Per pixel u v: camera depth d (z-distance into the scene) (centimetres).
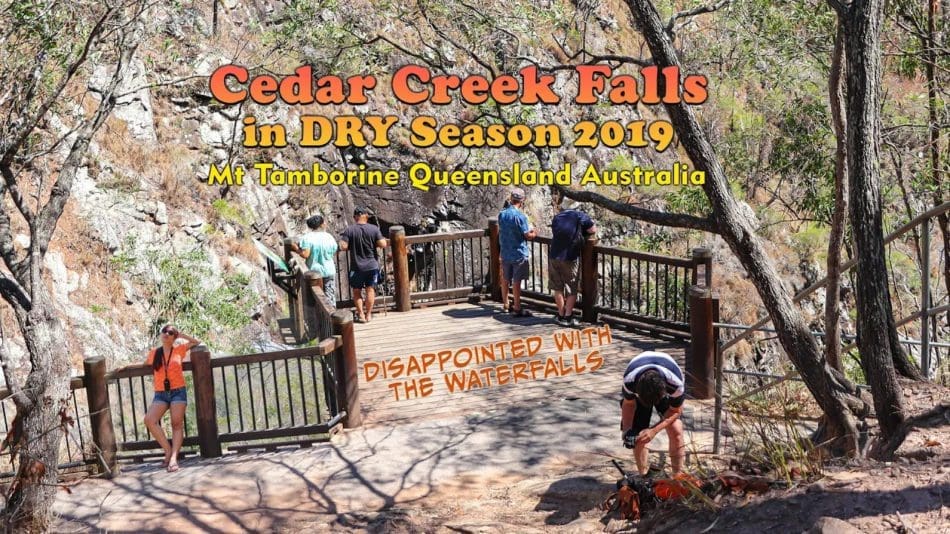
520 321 1244
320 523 689
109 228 1625
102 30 781
